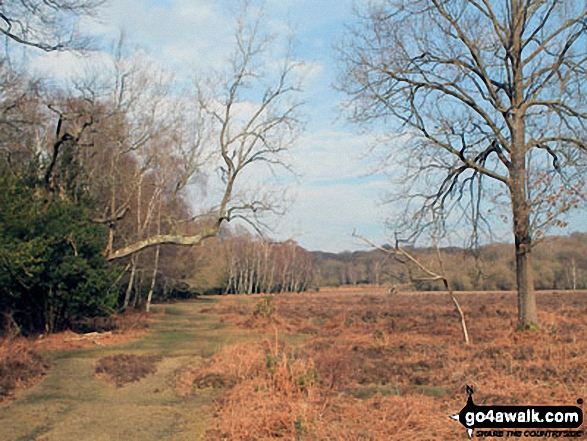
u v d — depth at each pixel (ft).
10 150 72.79
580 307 99.30
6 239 55.06
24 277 57.52
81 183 82.43
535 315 56.75
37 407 32.04
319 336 69.82
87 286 64.85
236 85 76.54
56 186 74.59
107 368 44.34
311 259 281.74
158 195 112.27
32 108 71.87
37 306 65.26
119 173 90.27
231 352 43.75
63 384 39.37
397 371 39.83
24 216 57.52
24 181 66.74
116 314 82.99
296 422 25.48
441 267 57.72
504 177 57.11
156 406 32.24
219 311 130.82
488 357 43.78
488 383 32.71
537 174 53.36
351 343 58.44
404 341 57.77
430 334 64.39
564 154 52.90
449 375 37.09
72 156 75.46
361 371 39.88
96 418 29.55
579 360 37.86
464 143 57.82
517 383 32.01
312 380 32.99
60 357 52.75
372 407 29.27
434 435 23.79
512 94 58.34
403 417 26.63
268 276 264.72
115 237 100.78
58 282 62.49
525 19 56.08
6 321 60.85
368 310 110.93
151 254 121.80
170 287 156.87
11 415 30.14
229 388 35.99
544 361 39.24
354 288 245.65
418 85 57.98
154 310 129.80
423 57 58.18
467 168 59.72
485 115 56.90
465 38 56.70
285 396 30.96
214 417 29.04
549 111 55.21
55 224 61.52
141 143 87.51
